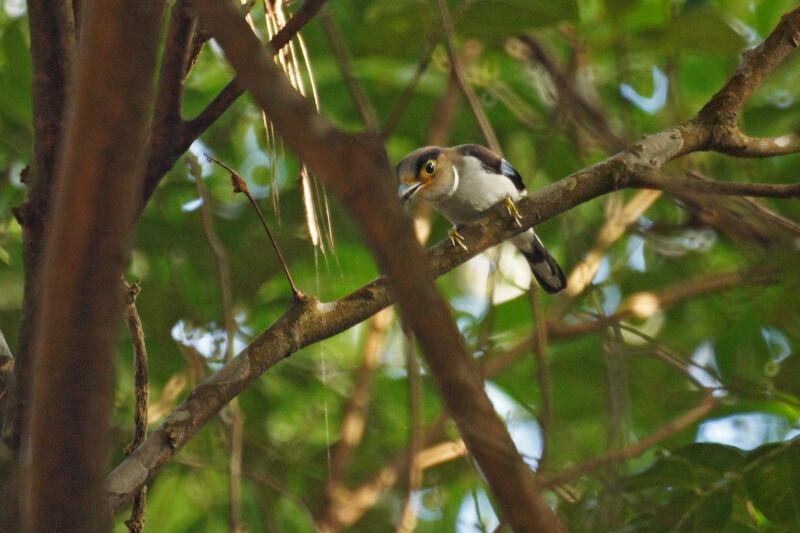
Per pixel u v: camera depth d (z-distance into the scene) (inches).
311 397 487.5
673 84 373.1
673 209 516.1
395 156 510.0
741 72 300.2
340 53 214.2
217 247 323.3
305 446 469.4
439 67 448.8
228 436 370.6
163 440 223.6
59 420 126.8
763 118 452.8
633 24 440.8
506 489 112.0
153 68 115.7
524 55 453.4
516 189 406.3
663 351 391.2
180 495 449.1
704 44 344.8
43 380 126.5
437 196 395.9
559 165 481.4
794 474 289.4
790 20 304.2
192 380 426.6
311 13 222.5
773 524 296.5
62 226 120.6
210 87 487.5
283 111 94.7
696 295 456.4
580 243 479.8
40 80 215.0
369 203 93.6
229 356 309.6
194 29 240.2
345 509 374.3
